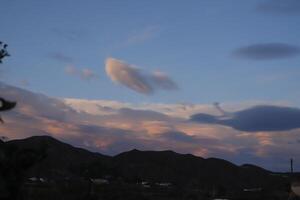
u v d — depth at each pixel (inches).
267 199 4399.6
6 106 1267.2
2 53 1362.0
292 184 3966.5
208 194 4923.7
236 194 4958.2
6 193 1302.9
